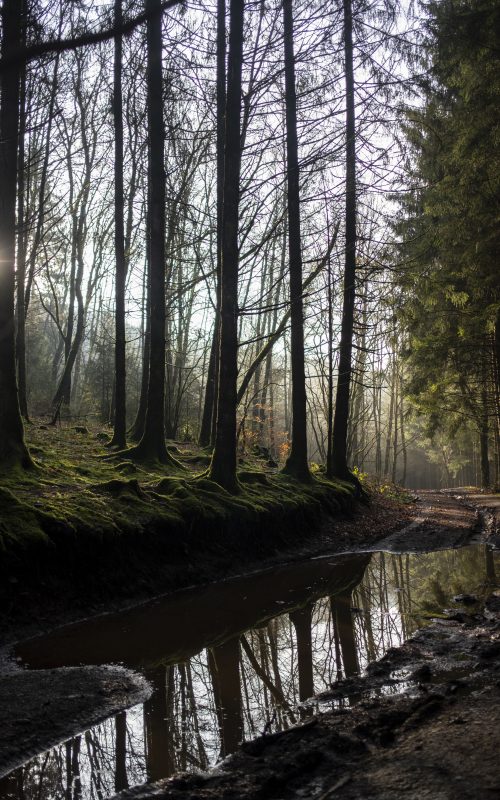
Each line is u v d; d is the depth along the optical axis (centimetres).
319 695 501
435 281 1714
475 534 1581
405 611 807
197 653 631
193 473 1307
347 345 1897
